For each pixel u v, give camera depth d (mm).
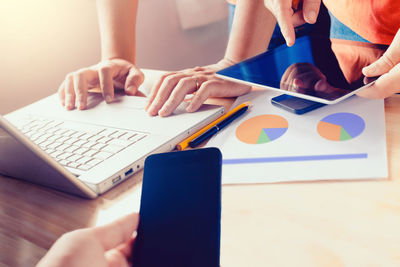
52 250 304
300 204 416
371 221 373
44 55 1428
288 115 599
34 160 438
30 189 542
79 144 600
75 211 478
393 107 577
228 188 464
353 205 399
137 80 843
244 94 734
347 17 868
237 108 640
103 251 321
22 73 1400
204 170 380
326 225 379
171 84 701
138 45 1793
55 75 1479
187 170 385
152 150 547
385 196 403
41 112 766
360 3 829
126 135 602
